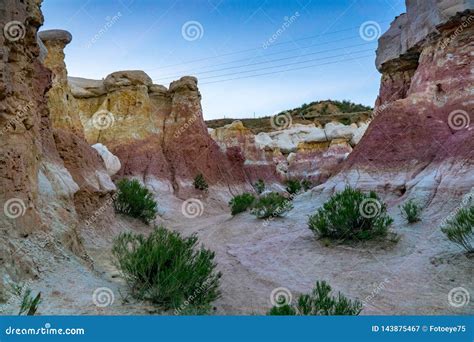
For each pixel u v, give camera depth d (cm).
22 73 774
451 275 828
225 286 815
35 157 802
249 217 1827
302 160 4734
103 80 3659
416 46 2370
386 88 2672
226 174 3719
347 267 966
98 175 1481
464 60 1995
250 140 4638
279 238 1357
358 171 2014
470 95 1870
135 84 3453
